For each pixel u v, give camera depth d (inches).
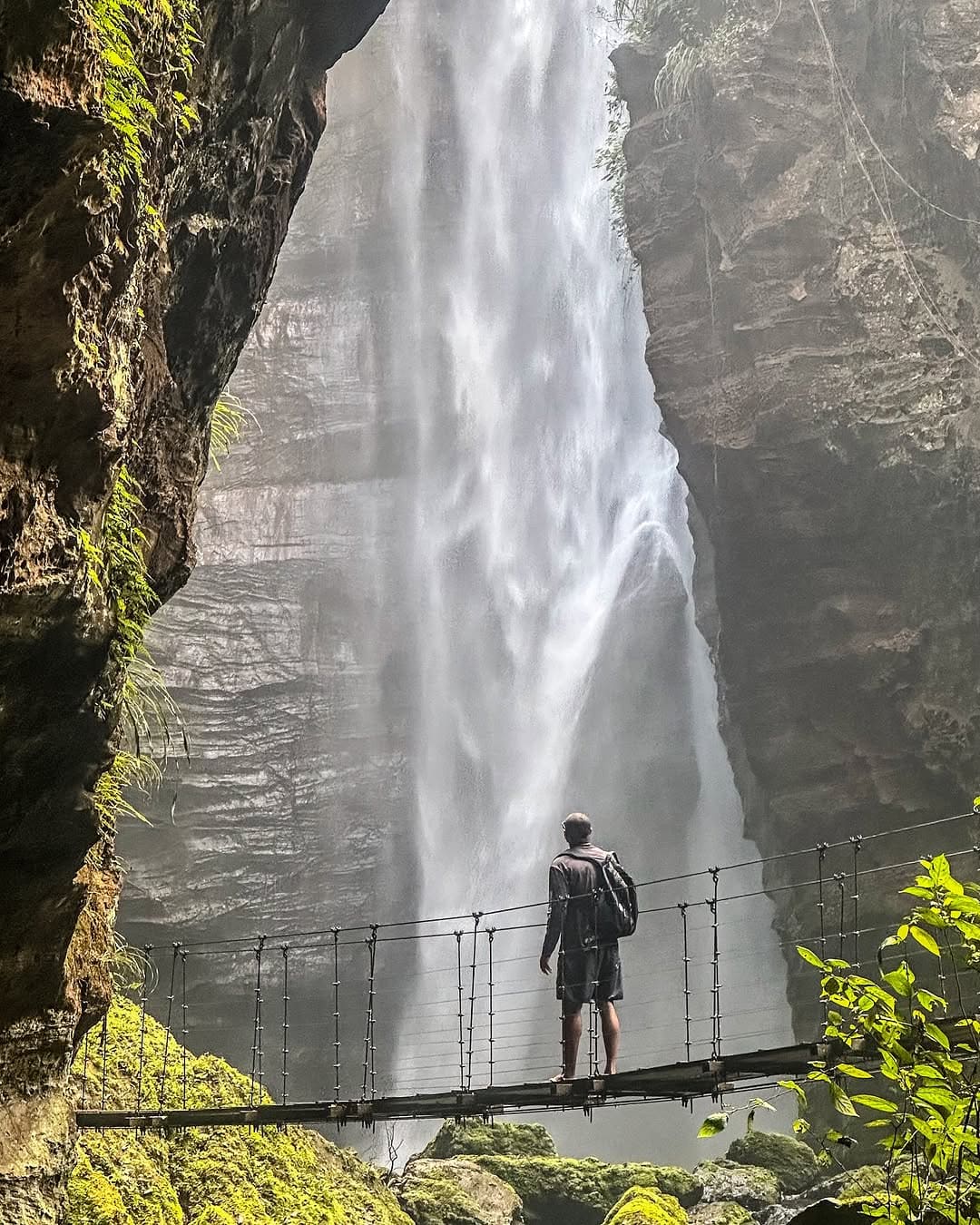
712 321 856.3
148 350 268.5
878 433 786.8
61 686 217.9
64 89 171.2
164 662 1175.6
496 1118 663.1
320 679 1240.8
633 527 1232.2
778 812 850.8
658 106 890.1
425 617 1296.8
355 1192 439.5
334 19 326.0
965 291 775.1
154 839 1115.9
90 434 202.5
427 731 1269.7
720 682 997.2
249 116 300.0
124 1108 396.5
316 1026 1162.6
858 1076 163.2
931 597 784.3
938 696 778.2
